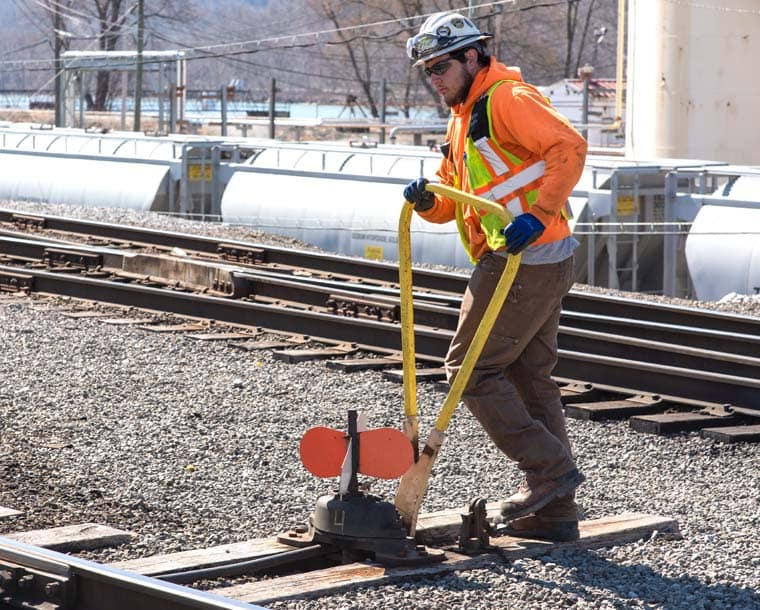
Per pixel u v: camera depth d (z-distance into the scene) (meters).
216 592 5.86
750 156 37.09
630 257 25.02
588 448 9.42
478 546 6.48
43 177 34.41
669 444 9.59
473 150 6.24
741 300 18.86
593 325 13.63
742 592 6.19
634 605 5.94
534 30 99.81
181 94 72.69
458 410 10.53
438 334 12.28
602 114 75.50
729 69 36.84
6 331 13.36
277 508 7.66
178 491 7.98
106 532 6.86
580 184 25.20
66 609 5.41
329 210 27.47
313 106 142.25
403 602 5.83
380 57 103.38
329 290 14.33
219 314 14.30
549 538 6.73
